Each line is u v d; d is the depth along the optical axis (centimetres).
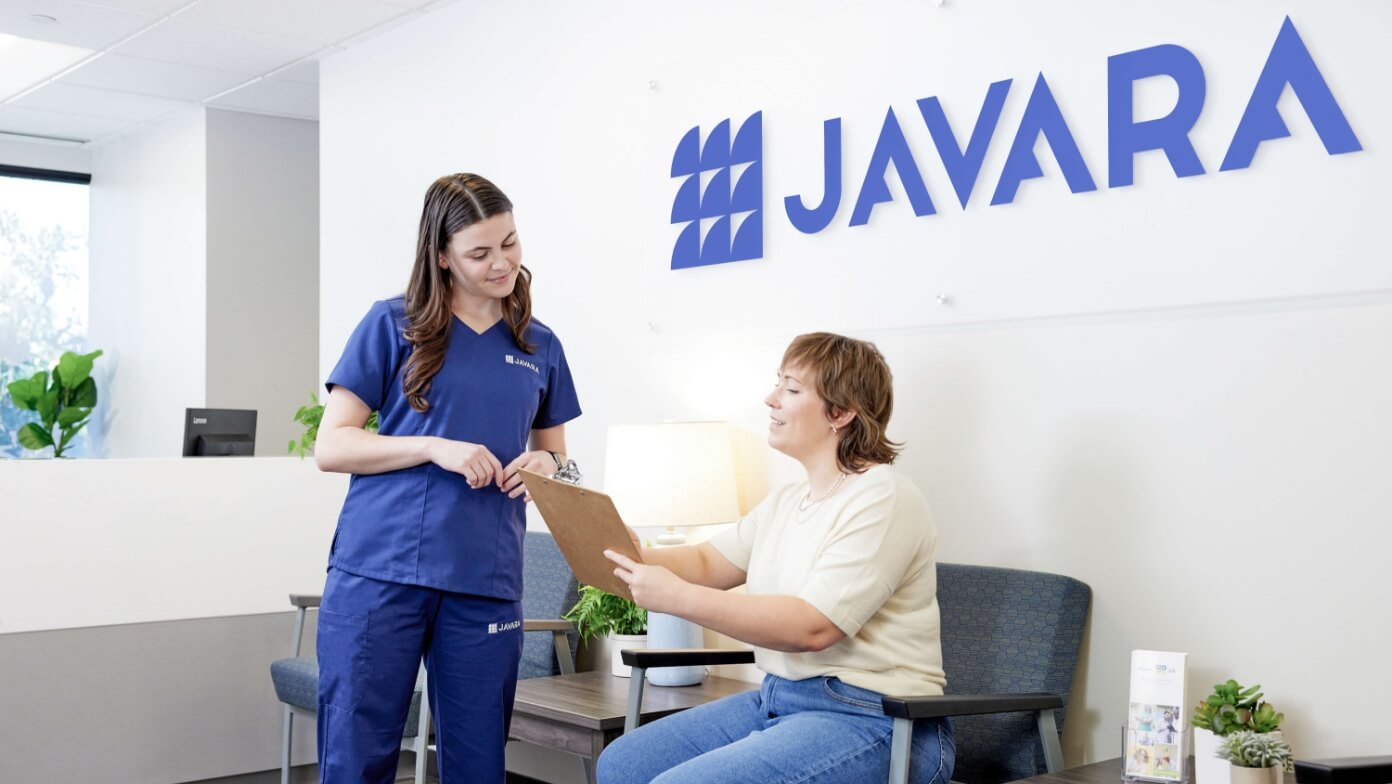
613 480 359
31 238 775
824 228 346
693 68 385
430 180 495
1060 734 284
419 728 336
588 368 423
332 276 548
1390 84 247
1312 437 257
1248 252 266
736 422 371
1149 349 281
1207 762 237
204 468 450
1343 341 253
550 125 438
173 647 442
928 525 249
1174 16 277
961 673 287
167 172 706
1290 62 259
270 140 692
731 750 233
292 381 700
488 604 244
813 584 238
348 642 237
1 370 766
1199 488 273
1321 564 256
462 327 245
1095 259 289
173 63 578
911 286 325
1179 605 275
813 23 351
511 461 248
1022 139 302
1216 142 270
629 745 258
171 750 441
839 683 241
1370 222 249
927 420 321
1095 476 289
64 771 421
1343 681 253
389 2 482
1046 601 281
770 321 362
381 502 238
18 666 414
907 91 328
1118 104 285
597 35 420
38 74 607
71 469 425
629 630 362
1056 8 297
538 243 443
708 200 378
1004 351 306
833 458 258
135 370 739
